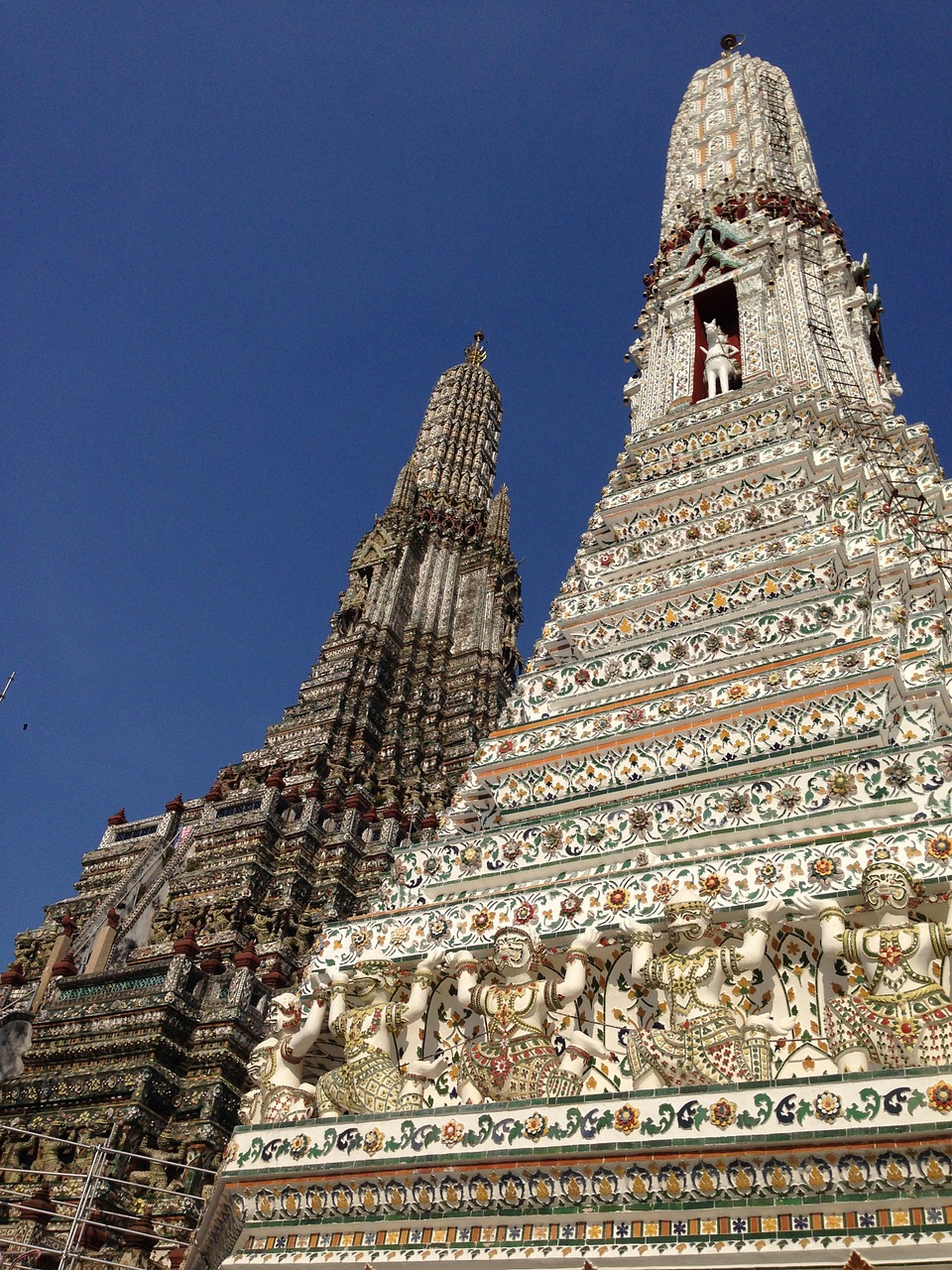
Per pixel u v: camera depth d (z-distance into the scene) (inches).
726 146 1176.8
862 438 745.6
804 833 429.7
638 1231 342.0
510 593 2251.5
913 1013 337.7
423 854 520.1
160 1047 970.7
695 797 465.1
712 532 658.2
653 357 952.3
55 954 1290.6
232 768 1706.4
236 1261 403.5
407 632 2076.8
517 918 442.6
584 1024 414.6
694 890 408.5
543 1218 358.3
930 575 578.9
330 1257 387.2
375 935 477.4
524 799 545.6
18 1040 1049.5
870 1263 307.1
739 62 1309.1
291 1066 453.4
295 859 1437.0
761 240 976.3
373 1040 435.5
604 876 435.8
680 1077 363.6
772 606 576.1
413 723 1879.9
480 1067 404.2
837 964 383.9
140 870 1486.2
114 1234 788.6
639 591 642.8
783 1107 336.2
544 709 595.2
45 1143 916.6
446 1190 376.2
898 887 361.1
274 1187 412.5
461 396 2810.0
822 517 621.3
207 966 1071.6
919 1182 311.7
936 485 689.6
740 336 909.2
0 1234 776.9
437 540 2354.8
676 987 380.5
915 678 489.1
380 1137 398.9
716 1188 337.1
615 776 523.5
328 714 1801.2
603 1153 354.3
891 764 429.4
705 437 777.6
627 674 579.5
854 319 909.2
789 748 478.6
